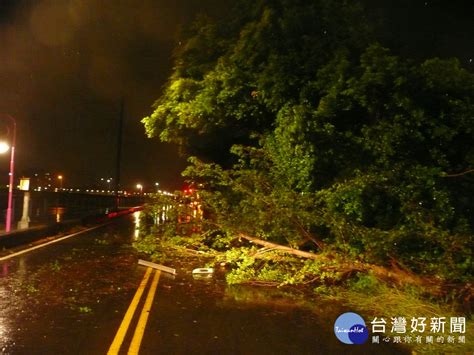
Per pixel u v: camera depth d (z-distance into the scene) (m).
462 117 9.48
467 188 10.00
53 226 23.12
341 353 6.38
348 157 10.53
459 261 8.86
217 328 7.39
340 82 10.05
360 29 11.82
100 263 13.88
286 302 9.16
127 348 6.39
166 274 12.09
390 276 9.48
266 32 11.80
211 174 11.53
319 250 10.66
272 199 10.03
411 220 9.26
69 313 8.16
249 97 12.83
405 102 9.44
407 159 9.91
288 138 10.40
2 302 8.92
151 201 12.42
